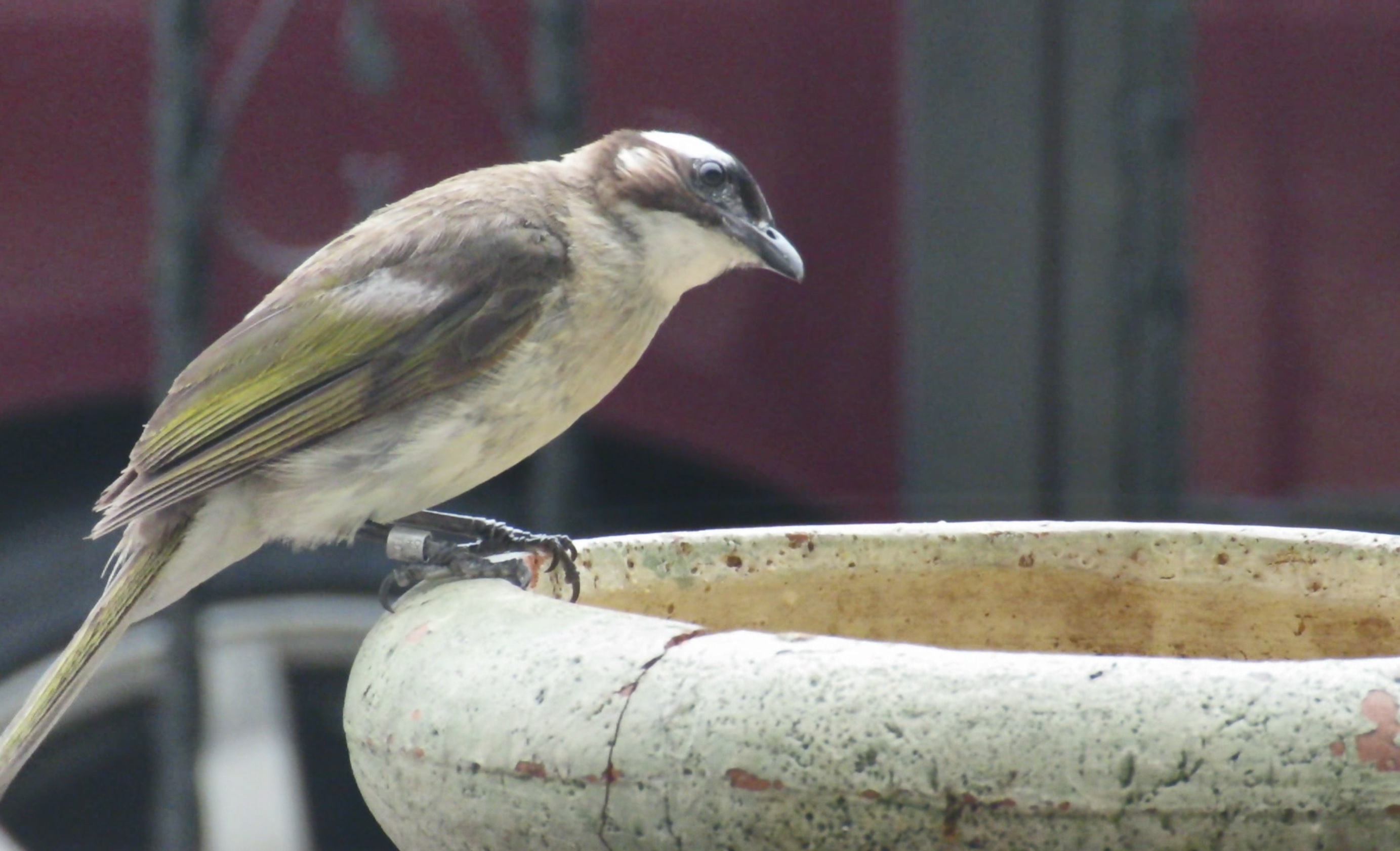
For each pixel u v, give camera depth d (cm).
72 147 1045
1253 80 1136
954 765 331
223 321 1060
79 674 660
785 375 1122
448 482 704
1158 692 330
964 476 1126
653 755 352
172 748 946
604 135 997
